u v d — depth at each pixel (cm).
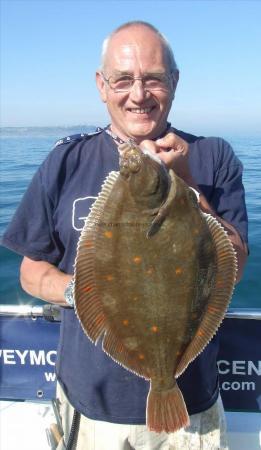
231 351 111
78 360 90
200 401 89
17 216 94
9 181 533
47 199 92
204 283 68
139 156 65
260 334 110
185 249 66
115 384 87
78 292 67
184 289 67
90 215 67
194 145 93
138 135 88
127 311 69
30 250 94
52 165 92
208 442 91
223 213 91
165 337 69
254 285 218
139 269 67
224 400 114
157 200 65
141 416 88
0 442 111
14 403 122
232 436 111
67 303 85
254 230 298
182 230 66
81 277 67
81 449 93
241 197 93
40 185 93
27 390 118
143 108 86
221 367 112
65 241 91
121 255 67
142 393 87
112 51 86
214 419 92
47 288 90
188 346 70
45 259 95
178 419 71
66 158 92
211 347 90
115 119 90
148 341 69
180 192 65
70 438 93
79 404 90
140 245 66
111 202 67
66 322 93
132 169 65
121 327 69
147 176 64
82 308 68
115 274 68
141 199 65
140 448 90
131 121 87
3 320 115
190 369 87
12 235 94
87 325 68
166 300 68
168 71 86
